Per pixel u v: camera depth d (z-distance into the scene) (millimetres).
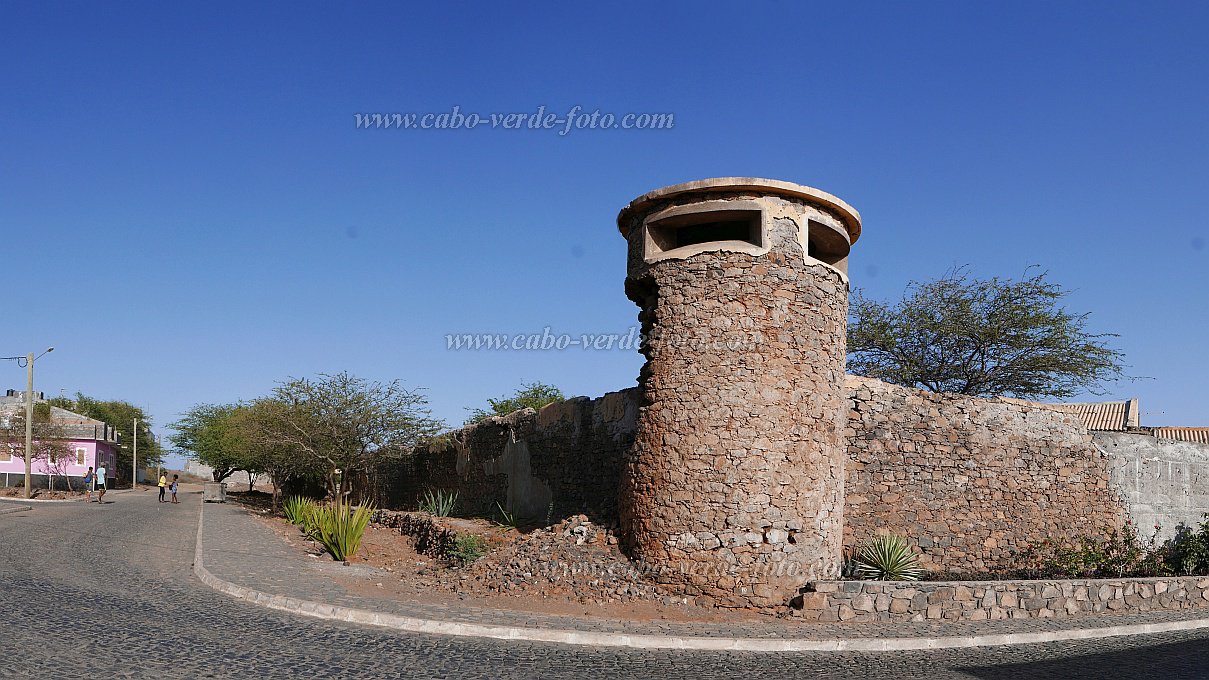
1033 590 12805
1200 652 10945
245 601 11641
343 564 16125
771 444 12531
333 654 8781
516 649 9633
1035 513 17656
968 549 16906
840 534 13531
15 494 40531
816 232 13570
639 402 13625
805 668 9461
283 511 35562
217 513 30531
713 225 13750
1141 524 18688
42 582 12250
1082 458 18406
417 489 31234
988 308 29531
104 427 60125
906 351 30297
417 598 12141
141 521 25391
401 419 30453
